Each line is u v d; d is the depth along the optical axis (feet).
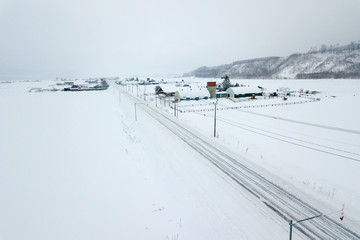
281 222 37.58
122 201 42.73
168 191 47.11
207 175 54.90
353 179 55.47
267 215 39.40
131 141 83.61
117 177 53.11
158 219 37.76
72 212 38.81
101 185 49.03
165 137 90.22
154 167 59.52
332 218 38.88
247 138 91.61
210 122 123.24
